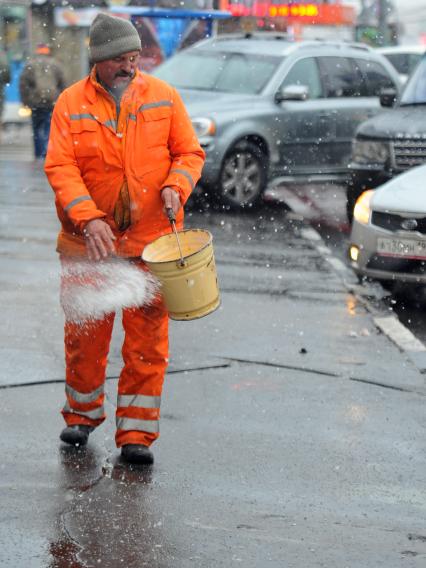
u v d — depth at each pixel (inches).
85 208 352.5
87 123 357.1
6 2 1513.3
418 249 610.9
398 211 617.0
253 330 547.8
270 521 326.0
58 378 454.3
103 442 387.2
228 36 1120.8
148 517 325.4
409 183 642.2
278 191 1122.7
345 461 375.2
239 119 960.3
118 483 350.3
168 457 374.6
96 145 358.3
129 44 352.8
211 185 952.9
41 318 551.5
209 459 373.4
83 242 371.6
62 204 355.9
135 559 298.4
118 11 1505.9
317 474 363.3
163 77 1049.5
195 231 367.2
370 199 636.7
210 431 400.5
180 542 309.6
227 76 1023.6
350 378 472.1
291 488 350.9
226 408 426.3
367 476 362.9
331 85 1035.3
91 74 360.5
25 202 949.2
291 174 1000.2
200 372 473.7
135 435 368.5
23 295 600.4
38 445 380.2
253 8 1706.4
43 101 1258.0
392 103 895.1
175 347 511.8
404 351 519.8
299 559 301.7
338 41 1080.2
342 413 425.1
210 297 363.3
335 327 560.7
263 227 885.8
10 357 481.1
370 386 461.7
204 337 531.5
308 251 780.6
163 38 1536.7
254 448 384.8
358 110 1034.7
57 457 370.6
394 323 573.3
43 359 480.1
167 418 413.1
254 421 412.5
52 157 358.3
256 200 979.3
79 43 1489.9
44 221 853.2
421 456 382.3
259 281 667.4
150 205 366.6
